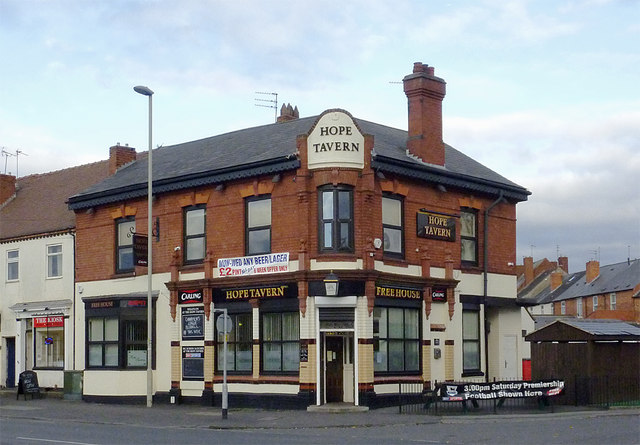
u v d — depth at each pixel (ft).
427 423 78.59
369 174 93.71
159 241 108.17
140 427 79.25
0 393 123.65
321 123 93.86
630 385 93.09
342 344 95.04
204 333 101.60
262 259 96.94
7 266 132.05
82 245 117.91
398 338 97.35
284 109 130.82
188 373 103.04
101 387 110.11
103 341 112.06
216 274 101.35
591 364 90.74
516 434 67.41
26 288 127.85
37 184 145.48
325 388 93.97
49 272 125.18
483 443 62.34
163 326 106.73
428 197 103.40
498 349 112.68
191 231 105.81
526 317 143.84
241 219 99.91
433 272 102.42
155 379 106.83
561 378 90.58
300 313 93.09
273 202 97.30
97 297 111.86
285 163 94.89
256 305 97.09
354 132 93.76
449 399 83.35
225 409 83.51
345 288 91.71
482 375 107.96
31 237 127.24
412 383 97.30
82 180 136.67
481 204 111.04
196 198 104.58
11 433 72.23
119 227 114.42
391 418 82.07
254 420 82.79
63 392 117.80
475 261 110.11
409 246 99.71
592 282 311.27
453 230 106.22
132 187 109.70
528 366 127.13
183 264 105.50
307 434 71.77
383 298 95.04
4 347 130.82
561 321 93.61
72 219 124.26
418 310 100.32
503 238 114.32
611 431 67.82
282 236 95.96
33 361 125.80
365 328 91.71
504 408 87.25
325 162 93.04
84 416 90.02
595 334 90.33
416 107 105.70
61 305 120.67
